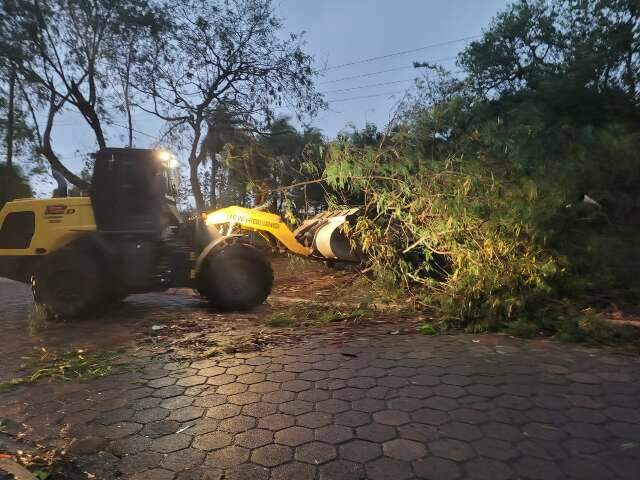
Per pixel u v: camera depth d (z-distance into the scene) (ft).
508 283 18.25
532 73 76.69
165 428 10.33
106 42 56.18
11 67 53.47
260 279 23.45
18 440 10.02
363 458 8.84
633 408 10.62
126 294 23.54
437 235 21.06
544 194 19.52
